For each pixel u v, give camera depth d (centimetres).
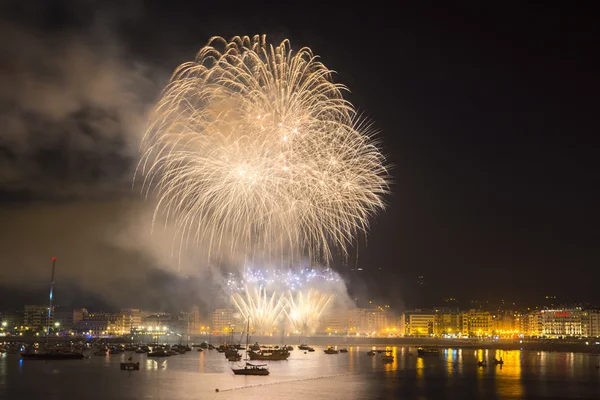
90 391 13425
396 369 18738
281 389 13788
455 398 12775
